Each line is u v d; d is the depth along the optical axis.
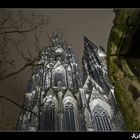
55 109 60.00
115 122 59.19
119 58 6.77
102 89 72.06
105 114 62.12
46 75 75.31
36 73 79.50
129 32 6.11
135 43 6.30
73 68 81.88
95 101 65.06
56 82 72.25
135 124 6.23
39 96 66.69
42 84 71.56
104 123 59.47
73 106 62.47
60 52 88.94
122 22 6.22
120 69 6.71
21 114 61.53
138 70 6.32
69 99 63.97
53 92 64.69
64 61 82.75
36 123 55.34
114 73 6.93
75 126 56.03
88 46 106.50
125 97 6.62
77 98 65.69
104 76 80.31
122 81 6.75
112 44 6.82
